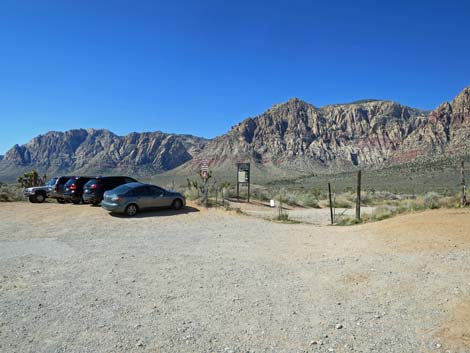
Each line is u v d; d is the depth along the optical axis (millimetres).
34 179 36500
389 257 7551
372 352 3863
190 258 8359
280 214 17594
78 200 20141
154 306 5316
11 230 12406
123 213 16219
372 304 5164
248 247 9547
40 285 6367
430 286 5652
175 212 16500
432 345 3934
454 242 8109
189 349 4031
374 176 111000
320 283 6238
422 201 18047
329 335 4285
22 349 4086
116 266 7672
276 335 4328
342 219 15820
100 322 4773
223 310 5121
